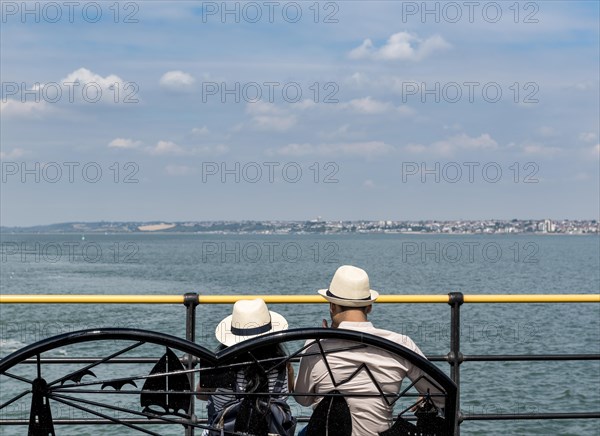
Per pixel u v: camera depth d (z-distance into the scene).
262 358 4.23
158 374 3.83
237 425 3.95
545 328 28.36
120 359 5.30
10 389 15.41
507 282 60.44
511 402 15.04
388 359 4.21
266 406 3.95
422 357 3.96
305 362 4.27
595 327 28.75
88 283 57.22
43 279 61.84
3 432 12.20
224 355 3.84
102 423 5.27
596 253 149.12
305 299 5.63
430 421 4.07
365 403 4.19
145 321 28.48
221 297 5.54
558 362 18.48
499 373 17.39
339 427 4.06
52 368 17.30
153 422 4.64
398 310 32.88
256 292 48.19
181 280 60.31
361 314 4.46
